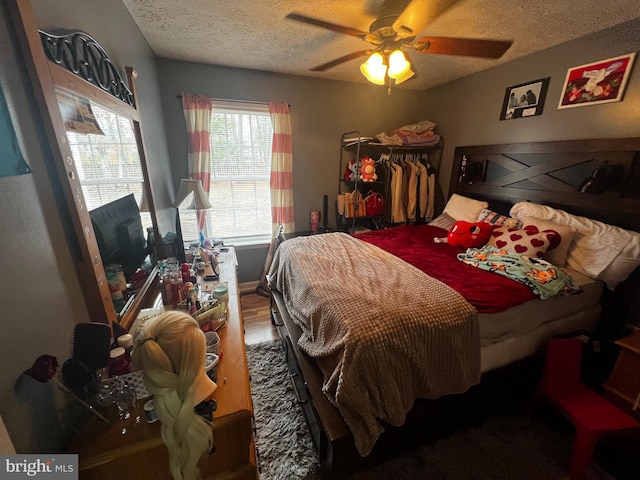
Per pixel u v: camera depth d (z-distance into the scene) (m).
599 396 1.35
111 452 0.65
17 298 0.57
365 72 1.70
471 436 1.44
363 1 1.55
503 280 1.59
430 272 1.72
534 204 2.20
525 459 1.32
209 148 2.63
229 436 0.76
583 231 1.84
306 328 1.45
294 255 1.95
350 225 3.38
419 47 1.54
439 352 1.20
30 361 0.60
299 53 2.27
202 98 2.50
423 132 3.17
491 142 2.68
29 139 0.64
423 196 3.27
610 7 1.56
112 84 1.17
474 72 2.76
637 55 1.69
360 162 3.08
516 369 1.48
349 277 1.59
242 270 3.12
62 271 0.73
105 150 1.07
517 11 1.62
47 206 0.69
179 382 0.62
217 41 2.04
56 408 0.66
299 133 2.99
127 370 0.79
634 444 1.27
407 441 1.29
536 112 2.26
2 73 0.58
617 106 1.79
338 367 1.13
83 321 0.82
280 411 1.59
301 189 3.17
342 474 1.15
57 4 0.84
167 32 1.89
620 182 1.76
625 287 1.72
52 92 0.70
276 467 1.29
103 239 0.98
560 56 2.07
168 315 0.67
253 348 2.13
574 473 1.21
